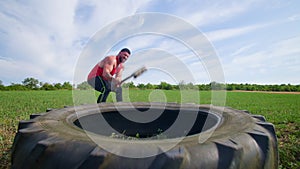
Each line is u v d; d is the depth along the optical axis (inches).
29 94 638.5
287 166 110.8
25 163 52.7
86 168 44.6
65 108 102.7
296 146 135.0
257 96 638.5
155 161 44.3
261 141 59.4
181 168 44.1
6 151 124.0
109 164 44.0
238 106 341.4
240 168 49.7
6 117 222.7
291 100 482.0
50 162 48.3
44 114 84.4
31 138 57.4
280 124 199.8
